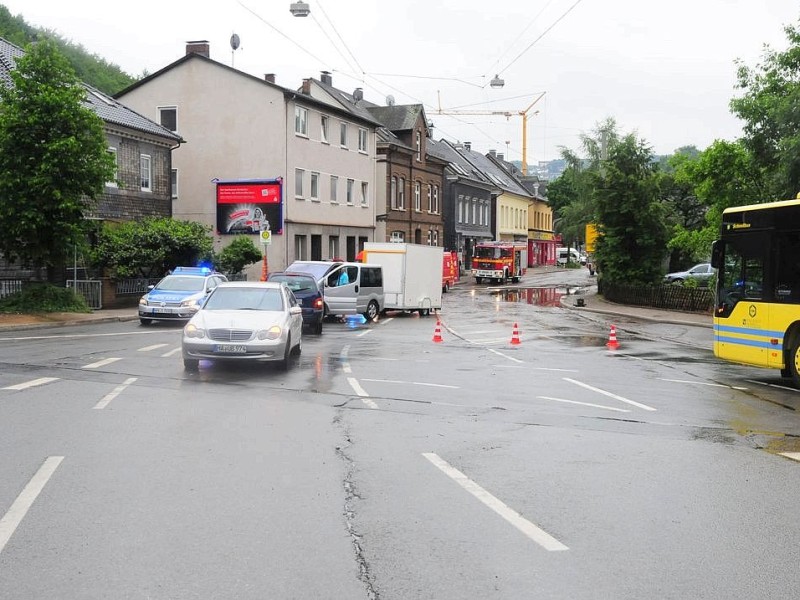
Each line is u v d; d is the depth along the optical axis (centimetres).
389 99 6719
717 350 1555
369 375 1438
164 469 749
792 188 2345
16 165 2508
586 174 7450
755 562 527
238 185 4350
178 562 514
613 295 4122
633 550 546
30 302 2625
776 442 922
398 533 576
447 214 7294
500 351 1917
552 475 750
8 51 3419
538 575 499
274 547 543
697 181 3152
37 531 571
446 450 848
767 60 2666
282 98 4338
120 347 1794
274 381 1341
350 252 5231
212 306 1547
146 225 3328
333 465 773
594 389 1327
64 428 930
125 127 3516
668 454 850
